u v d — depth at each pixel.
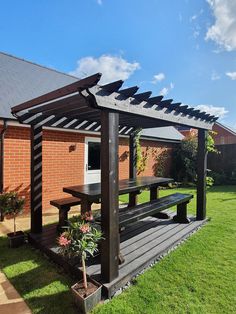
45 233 4.39
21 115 4.15
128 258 3.44
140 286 2.95
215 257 3.70
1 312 2.50
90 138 8.20
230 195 8.87
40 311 2.51
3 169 5.87
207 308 2.55
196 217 5.48
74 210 6.84
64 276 3.17
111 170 2.88
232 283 3.01
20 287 2.92
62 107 3.68
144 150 11.23
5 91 6.30
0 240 4.45
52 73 8.98
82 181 7.95
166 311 2.50
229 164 12.43
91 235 2.71
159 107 3.73
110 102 2.84
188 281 3.05
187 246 4.10
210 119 5.46
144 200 8.05
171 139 12.17
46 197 6.91
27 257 3.72
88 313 2.47
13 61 8.16
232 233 4.72
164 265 3.45
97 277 2.94
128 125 6.40
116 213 2.95
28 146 6.37
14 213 4.20
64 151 7.38
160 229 4.71
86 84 2.56
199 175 5.46
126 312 2.48
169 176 12.98
